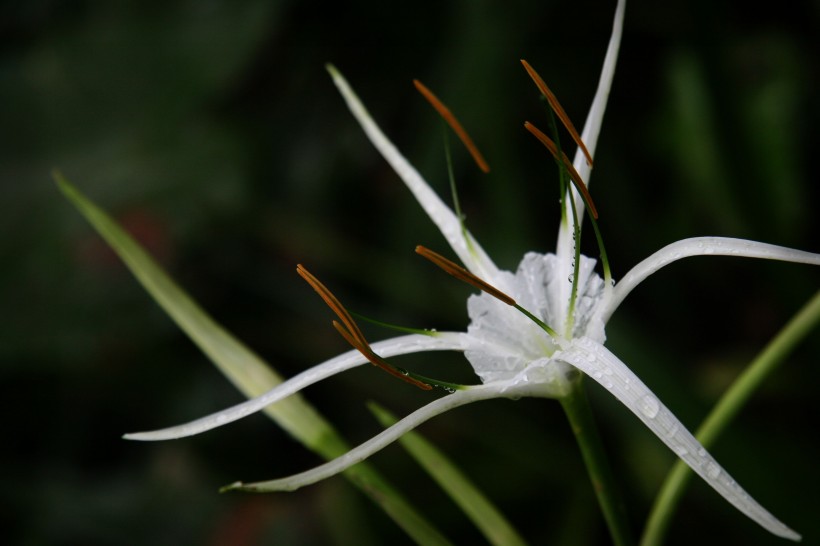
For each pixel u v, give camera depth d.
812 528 0.83
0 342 1.00
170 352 1.07
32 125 1.05
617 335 0.86
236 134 1.08
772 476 0.84
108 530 0.99
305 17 1.11
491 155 0.94
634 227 1.02
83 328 1.01
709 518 0.90
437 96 1.01
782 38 1.00
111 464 1.07
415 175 0.71
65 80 1.06
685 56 0.93
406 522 0.71
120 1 1.07
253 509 0.98
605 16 1.04
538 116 1.05
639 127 1.04
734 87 0.88
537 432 0.96
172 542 0.98
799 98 0.97
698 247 0.66
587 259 0.69
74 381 1.07
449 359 1.02
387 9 1.09
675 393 0.85
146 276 0.73
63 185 0.73
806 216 0.96
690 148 0.97
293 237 1.09
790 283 0.89
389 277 1.03
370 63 1.13
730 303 1.04
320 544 0.94
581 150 0.68
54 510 1.01
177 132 1.05
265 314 1.11
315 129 1.14
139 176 1.04
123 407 1.08
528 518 0.94
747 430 0.85
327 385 1.07
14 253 1.02
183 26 1.06
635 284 0.67
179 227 1.03
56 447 1.07
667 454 0.89
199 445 1.04
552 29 1.04
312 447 0.72
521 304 0.69
